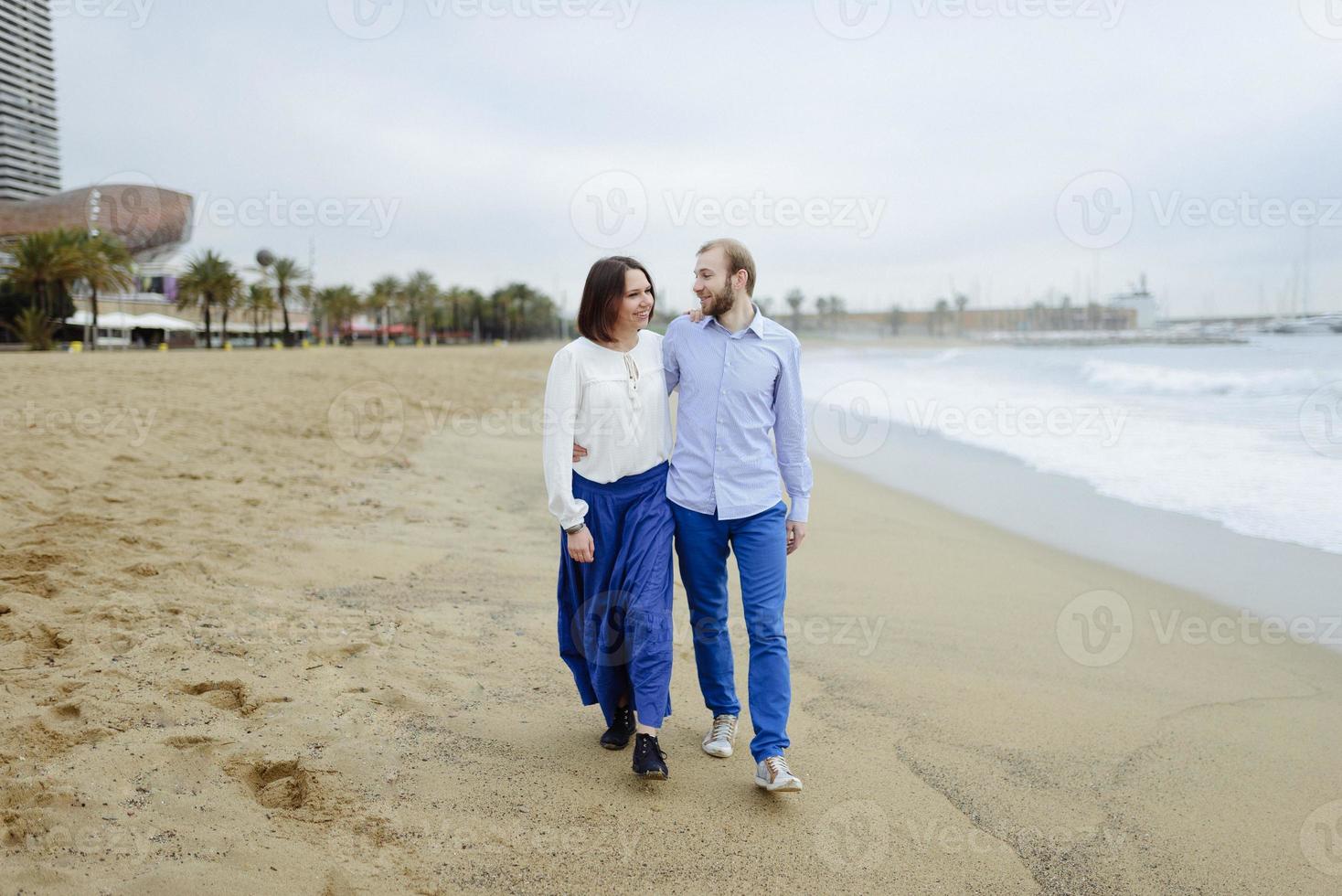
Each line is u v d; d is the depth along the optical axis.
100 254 39.66
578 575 2.56
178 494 5.39
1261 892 1.96
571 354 2.43
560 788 2.31
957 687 3.19
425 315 92.19
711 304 2.47
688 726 2.82
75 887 1.65
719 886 1.92
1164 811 2.32
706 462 2.47
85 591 3.48
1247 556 5.15
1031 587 4.57
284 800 2.11
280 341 62.19
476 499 6.35
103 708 2.44
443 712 2.71
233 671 2.83
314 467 6.98
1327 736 2.80
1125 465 8.39
